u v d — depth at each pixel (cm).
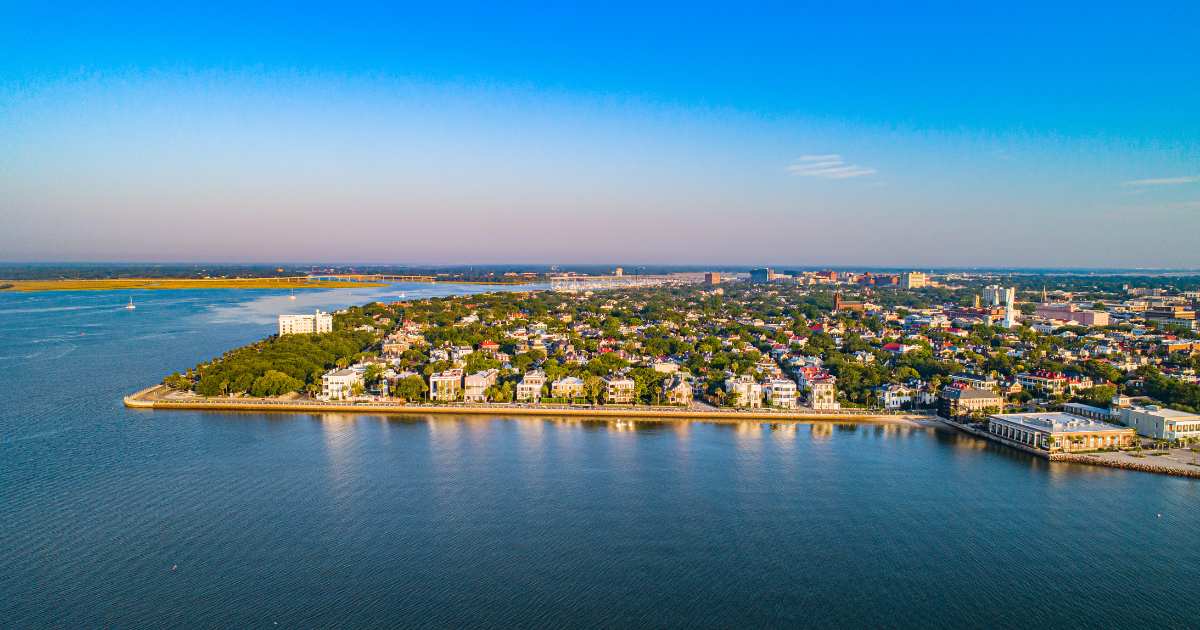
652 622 19288
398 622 19012
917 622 19562
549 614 19525
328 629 18650
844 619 19612
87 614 19138
